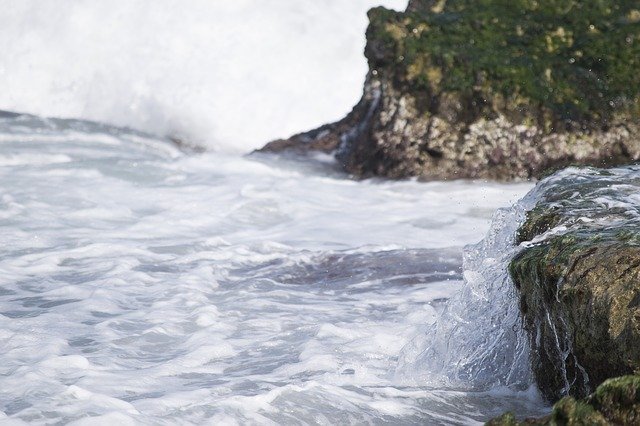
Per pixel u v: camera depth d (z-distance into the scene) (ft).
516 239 46.62
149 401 40.19
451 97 101.09
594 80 101.96
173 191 88.02
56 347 48.06
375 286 61.00
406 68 103.14
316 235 76.07
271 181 94.84
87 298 57.36
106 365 45.75
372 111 107.24
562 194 48.52
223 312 54.95
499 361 44.93
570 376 39.88
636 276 37.11
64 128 116.26
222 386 43.01
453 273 63.36
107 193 85.66
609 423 33.30
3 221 75.61
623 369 36.50
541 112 99.71
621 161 99.09
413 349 46.83
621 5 108.99
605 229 41.63
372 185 98.53
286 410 39.91
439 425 39.60
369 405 40.98
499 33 106.83
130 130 124.77
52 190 85.30
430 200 90.79
